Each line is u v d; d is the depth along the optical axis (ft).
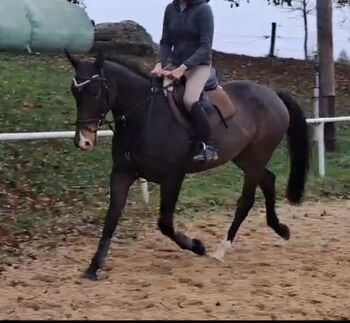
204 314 19.02
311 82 63.26
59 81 51.83
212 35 23.32
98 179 36.88
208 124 23.58
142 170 23.04
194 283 22.07
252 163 26.48
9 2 61.52
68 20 64.18
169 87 23.32
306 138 28.35
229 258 25.66
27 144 39.17
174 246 27.17
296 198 28.60
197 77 23.54
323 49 46.11
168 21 23.85
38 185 34.40
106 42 65.72
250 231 30.12
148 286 21.72
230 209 34.14
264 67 67.92
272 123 26.50
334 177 41.39
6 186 33.55
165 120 22.94
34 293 20.90
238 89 26.43
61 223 29.81
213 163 24.70
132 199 34.40
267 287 21.79
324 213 33.83
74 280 22.35
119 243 27.58
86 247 26.81
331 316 19.03
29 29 61.62
